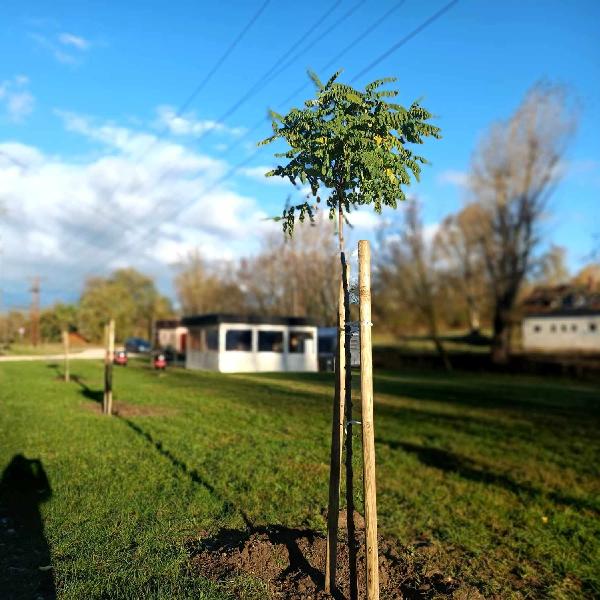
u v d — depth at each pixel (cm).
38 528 578
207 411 1532
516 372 4103
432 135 405
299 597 423
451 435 1288
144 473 797
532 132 4184
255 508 652
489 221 4362
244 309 6338
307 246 4781
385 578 474
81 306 8456
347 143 396
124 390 2091
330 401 1827
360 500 705
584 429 1447
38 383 2336
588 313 5575
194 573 457
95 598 412
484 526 663
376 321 5294
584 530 665
